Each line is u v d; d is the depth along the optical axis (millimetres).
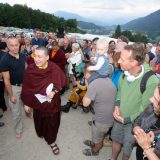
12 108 4199
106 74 3207
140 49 2578
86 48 8203
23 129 4754
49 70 3641
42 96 3664
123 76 3043
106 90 3141
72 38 9328
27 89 3703
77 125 5160
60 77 3697
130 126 2922
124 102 2869
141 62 2609
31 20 70938
